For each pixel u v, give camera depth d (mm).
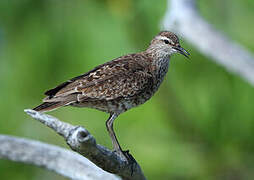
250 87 12203
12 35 12688
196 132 12242
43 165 9148
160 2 12703
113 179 8656
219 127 12203
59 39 12555
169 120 12352
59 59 12500
